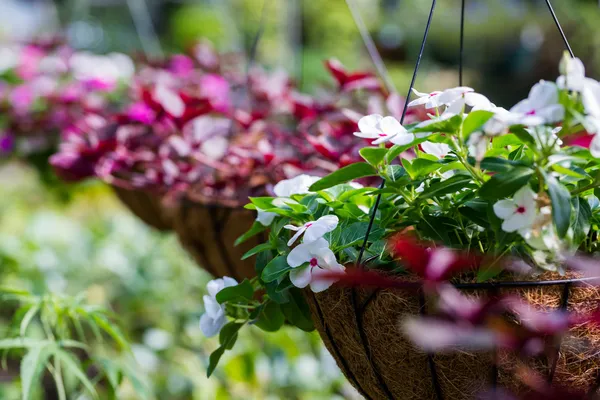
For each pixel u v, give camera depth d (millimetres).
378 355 821
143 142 1661
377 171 812
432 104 799
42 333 1944
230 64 2713
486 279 746
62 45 2965
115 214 3557
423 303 761
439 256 650
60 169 1725
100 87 2467
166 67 2668
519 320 734
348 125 1434
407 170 821
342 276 664
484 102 773
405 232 839
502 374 764
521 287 742
